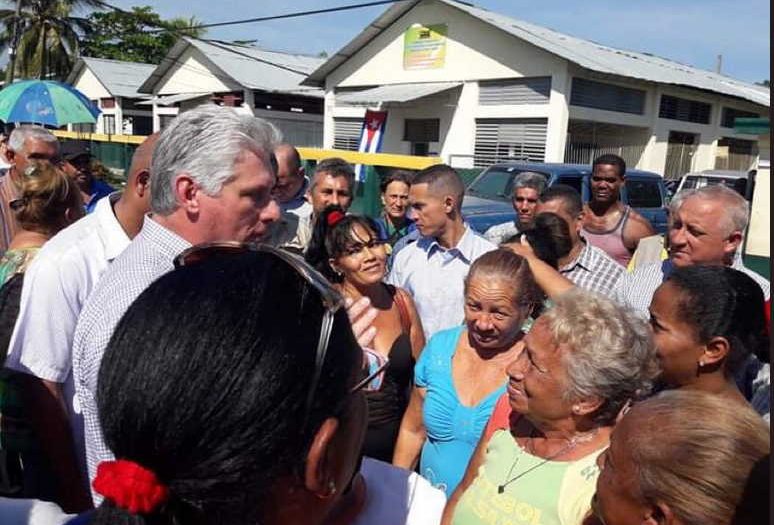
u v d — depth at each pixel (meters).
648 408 1.14
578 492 1.57
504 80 19.03
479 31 19.33
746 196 8.91
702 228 2.57
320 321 0.85
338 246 2.84
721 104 21.94
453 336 2.40
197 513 0.79
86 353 1.65
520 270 2.21
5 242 3.90
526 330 2.34
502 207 8.50
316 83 24.34
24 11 34.41
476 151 20.03
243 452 0.76
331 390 0.84
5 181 4.04
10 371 2.08
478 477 1.81
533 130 18.53
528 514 1.61
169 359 0.77
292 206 4.09
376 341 2.82
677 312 1.84
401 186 5.14
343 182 4.09
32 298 2.06
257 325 0.79
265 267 0.86
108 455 1.64
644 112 19.70
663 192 9.92
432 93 19.44
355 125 23.16
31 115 8.22
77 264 2.10
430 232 3.54
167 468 0.76
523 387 1.72
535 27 21.06
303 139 27.91
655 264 3.23
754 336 1.83
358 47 22.56
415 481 1.44
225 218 1.79
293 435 0.79
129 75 33.75
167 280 0.86
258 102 26.55
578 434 1.67
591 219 4.87
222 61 26.83
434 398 2.29
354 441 0.92
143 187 2.14
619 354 1.60
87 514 1.12
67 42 35.88
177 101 28.55
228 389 0.76
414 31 21.03
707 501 1.01
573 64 17.22
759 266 7.66
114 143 22.11
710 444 1.04
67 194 2.72
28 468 2.29
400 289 3.11
